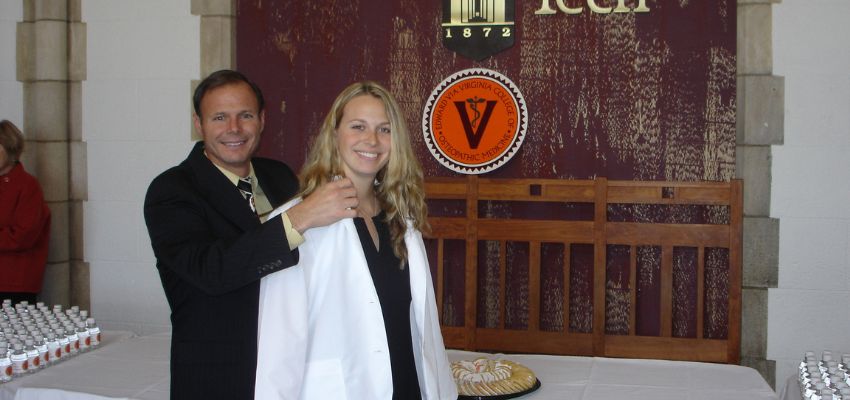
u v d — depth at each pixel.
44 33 4.44
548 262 4.09
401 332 1.78
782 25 3.78
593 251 4.04
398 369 1.75
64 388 2.14
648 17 3.95
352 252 1.70
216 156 2.02
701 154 3.92
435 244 4.16
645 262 4.01
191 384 1.73
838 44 3.74
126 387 2.16
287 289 1.64
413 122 4.18
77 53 4.48
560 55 4.04
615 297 4.04
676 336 3.99
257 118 2.06
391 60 4.20
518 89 4.04
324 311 1.69
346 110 1.76
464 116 4.10
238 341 1.74
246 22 4.35
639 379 2.30
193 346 1.74
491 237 3.92
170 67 4.39
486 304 4.15
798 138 3.79
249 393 1.71
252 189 2.08
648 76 3.96
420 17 4.16
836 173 3.77
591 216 4.02
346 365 1.69
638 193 3.76
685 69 3.92
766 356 3.86
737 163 3.86
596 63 4.01
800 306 3.81
